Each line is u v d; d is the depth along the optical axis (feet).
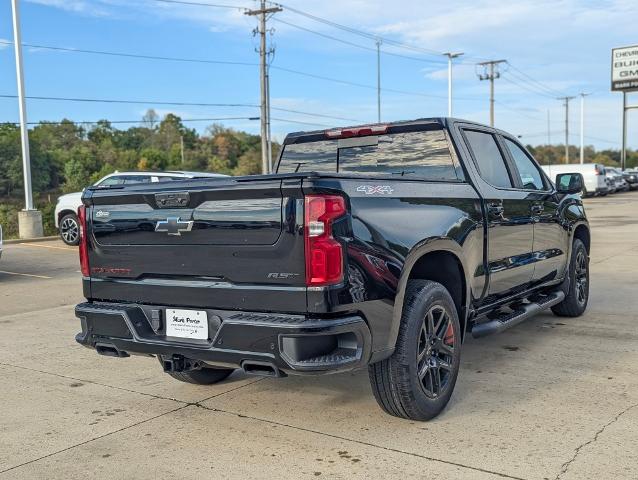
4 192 271.28
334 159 17.93
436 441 12.71
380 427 13.58
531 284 19.56
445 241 13.96
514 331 21.70
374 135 17.15
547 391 15.52
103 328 13.82
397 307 12.50
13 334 23.61
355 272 11.64
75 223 56.70
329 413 14.55
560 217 21.22
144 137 465.88
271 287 11.71
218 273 12.32
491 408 14.46
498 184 17.87
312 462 11.97
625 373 16.84
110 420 14.57
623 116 212.02
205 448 12.82
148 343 13.00
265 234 11.66
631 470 11.20
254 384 16.96
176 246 12.82
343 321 11.44
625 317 23.53
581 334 21.12
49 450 12.95
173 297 12.93
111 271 13.96
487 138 17.93
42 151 306.76
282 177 11.41
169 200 12.77
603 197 129.49
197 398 15.97
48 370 18.78
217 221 12.18
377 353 12.19
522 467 11.42
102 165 361.30
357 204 11.94
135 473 11.79
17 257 49.78
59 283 36.42
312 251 11.25
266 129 132.36
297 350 11.24
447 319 14.16
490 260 16.31
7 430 14.08
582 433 12.87
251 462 12.08
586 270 24.08
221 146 422.41
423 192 13.89
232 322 11.78
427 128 16.38
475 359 18.48
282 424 13.97
